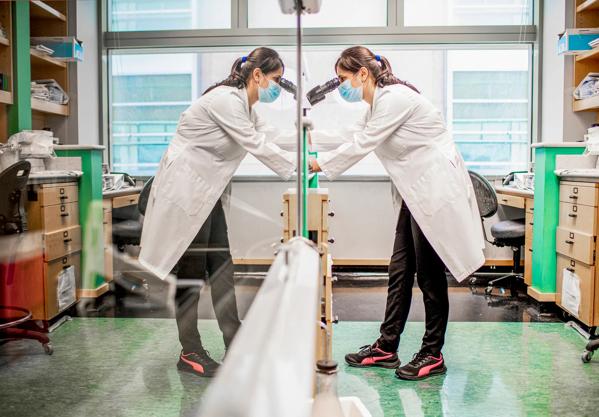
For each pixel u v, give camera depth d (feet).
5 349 8.49
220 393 1.06
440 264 7.64
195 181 7.57
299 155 3.46
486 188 12.12
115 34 15.40
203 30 15.34
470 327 10.07
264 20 15.34
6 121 11.42
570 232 9.93
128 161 15.89
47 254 9.39
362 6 15.28
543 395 7.06
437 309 7.68
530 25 15.07
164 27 15.58
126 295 11.12
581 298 9.50
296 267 2.27
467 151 16.53
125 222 11.91
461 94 16.30
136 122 15.93
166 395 6.61
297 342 1.45
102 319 10.00
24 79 11.55
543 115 15.06
